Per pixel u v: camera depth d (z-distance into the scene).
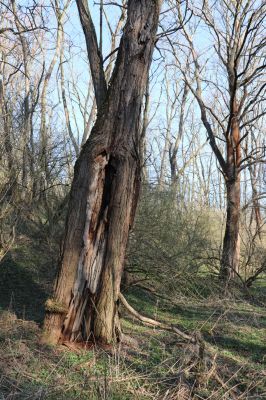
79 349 6.93
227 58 14.27
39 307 8.98
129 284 10.52
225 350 8.02
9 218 9.62
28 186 10.13
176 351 7.11
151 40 7.21
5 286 10.00
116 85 7.16
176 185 12.54
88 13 7.84
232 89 13.45
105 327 7.18
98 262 7.16
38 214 10.54
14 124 10.05
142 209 11.02
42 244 10.62
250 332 9.32
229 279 12.38
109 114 7.14
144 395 5.74
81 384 5.75
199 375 6.20
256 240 16.12
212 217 15.23
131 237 10.67
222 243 14.66
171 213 11.87
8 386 5.59
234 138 14.14
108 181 7.19
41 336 7.02
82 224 7.05
